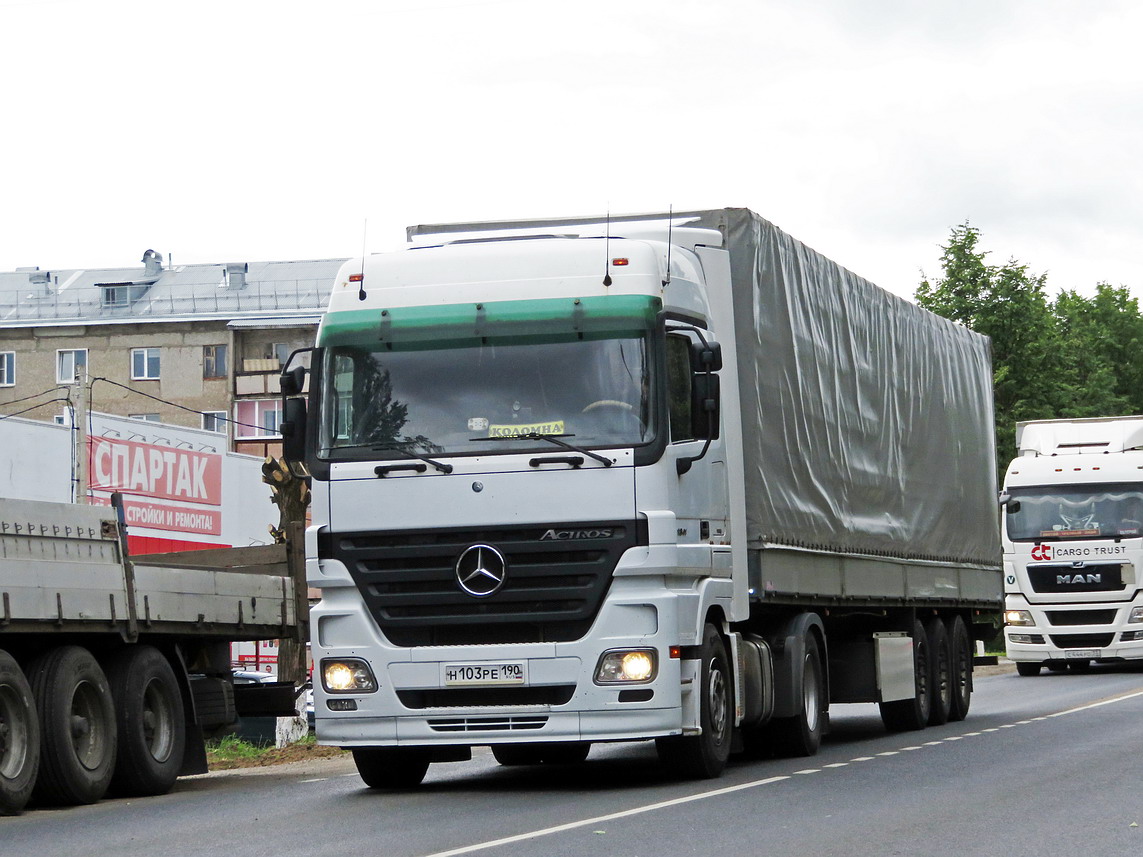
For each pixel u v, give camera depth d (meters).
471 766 18.75
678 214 17.39
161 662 16.08
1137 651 38.44
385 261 14.81
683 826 11.51
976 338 27.39
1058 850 10.23
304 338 95.31
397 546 14.24
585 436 14.10
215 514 48.62
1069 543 38.78
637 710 13.91
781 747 18.16
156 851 10.90
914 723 22.80
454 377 14.41
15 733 13.80
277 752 22.38
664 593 14.05
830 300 19.94
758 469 16.92
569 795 14.05
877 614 21.94
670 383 14.43
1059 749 18.16
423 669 14.09
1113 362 103.62
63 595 14.32
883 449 21.75
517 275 14.53
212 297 99.44
